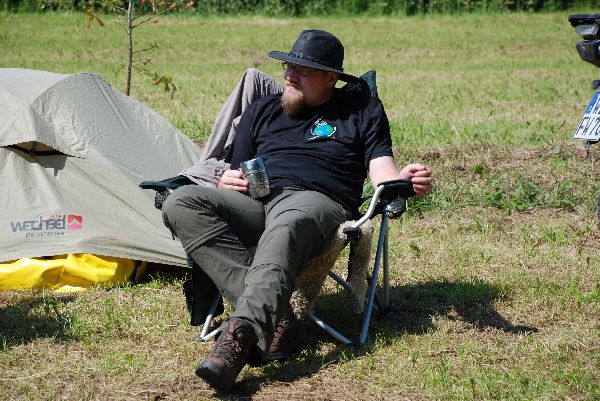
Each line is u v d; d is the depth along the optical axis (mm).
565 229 7621
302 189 5277
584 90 15461
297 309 5039
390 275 6570
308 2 27719
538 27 25641
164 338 5363
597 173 8875
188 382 4734
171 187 5355
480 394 4609
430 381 4734
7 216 6230
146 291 6203
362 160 5480
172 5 10617
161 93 14742
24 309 5738
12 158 6375
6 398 4551
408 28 25203
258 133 5598
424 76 17422
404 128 11477
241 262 4926
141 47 20656
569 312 5777
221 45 21453
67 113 6645
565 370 4895
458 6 28484
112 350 5156
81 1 25297
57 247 6199
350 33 23938
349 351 5164
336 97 5586
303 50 5398
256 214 5188
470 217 7973
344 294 6180
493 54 20875
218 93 14859
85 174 6449
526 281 6355
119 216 6402
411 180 5188
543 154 9422
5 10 25953
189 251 4918
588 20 6523
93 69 17484
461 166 9109
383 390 4660
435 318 5715
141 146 6988
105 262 6266
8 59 18359
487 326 5562
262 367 4953
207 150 5953
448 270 6652
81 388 4660
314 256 5012
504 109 13445
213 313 5340
